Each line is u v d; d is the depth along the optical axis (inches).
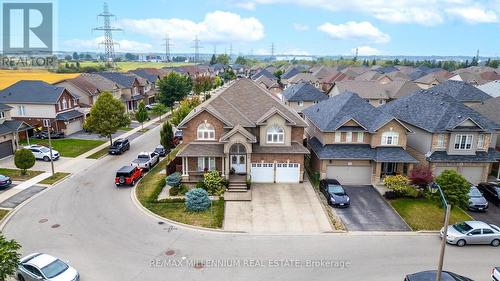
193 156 1390.3
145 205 1246.3
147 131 2453.2
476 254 990.4
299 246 1007.0
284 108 1565.0
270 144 1466.5
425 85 4045.3
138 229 1089.4
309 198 1320.1
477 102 2054.6
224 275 868.0
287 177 1466.5
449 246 1031.0
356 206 1283.2
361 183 1498.5
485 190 1393.9
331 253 975.0
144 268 892.6
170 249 981.2
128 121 2057.1
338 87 2861.7
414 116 1626.5
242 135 1369.3
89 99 2600.9
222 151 1411.2
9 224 1109.1
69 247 984.9
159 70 4662.9
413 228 1124.5
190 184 1416.1
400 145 1475.1
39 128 2182.6
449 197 1212.5
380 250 995.9
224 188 1363.2
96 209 1224.2
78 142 2112.5
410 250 999.6
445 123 1455.5
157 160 1776.6
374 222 1162.0
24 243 1000.9
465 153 1459.2
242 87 1649.9
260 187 1418.6
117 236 1046.4
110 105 1932.8
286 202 1283.2
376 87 2842.0
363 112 1576.0
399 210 1246.9
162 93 3132.4
